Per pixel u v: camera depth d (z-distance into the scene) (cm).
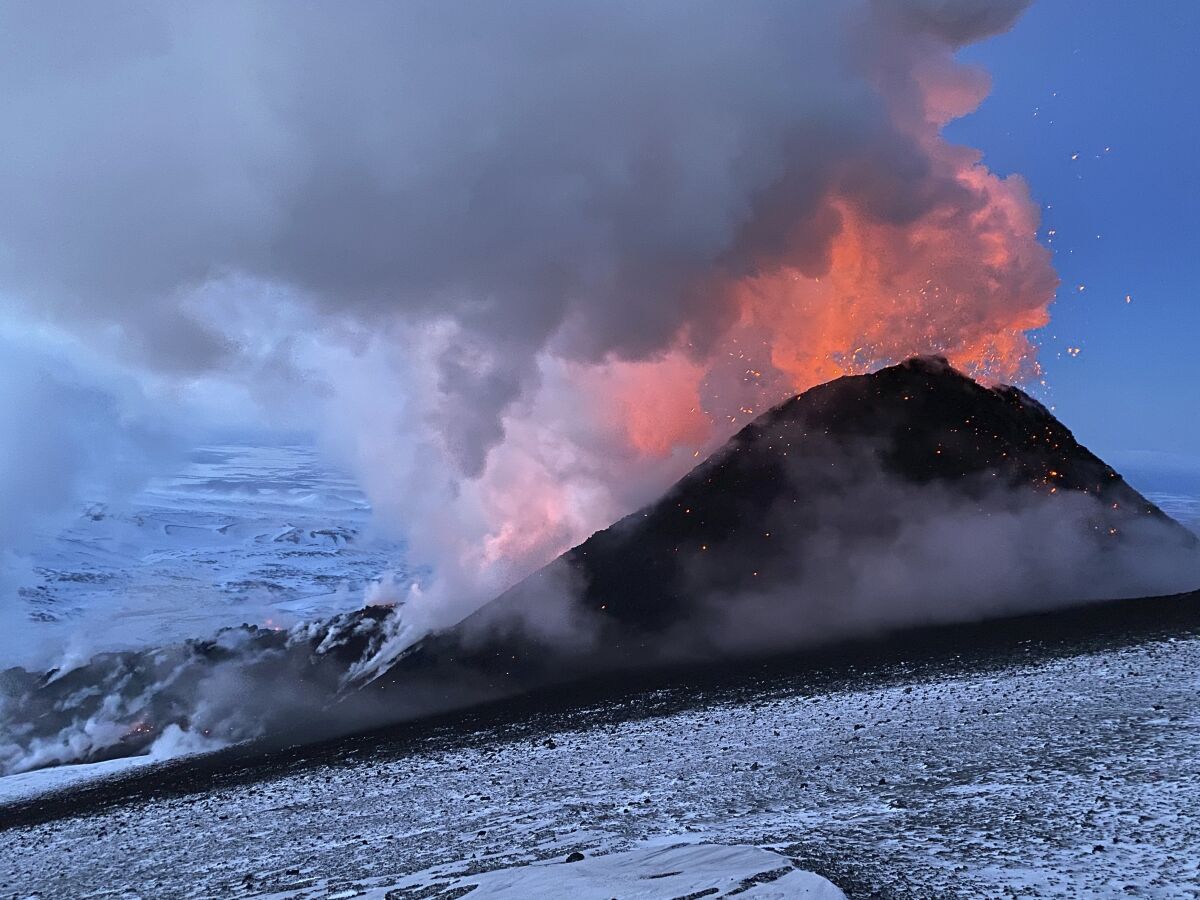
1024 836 1134
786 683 3159
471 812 1909
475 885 1146
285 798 2639
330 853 1706
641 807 1673
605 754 2423
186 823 2528
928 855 1098
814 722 2386
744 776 1847
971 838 1155
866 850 1149
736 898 919
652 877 1040
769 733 2333
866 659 3344
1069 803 1266
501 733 3188
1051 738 1731
